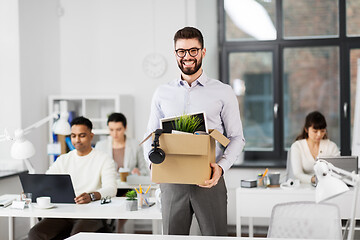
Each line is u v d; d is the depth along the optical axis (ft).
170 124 8.34
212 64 19.07
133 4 18.57
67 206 11.11
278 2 19.51
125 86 18.70
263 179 12.82
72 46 18.94
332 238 7.95
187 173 8.04
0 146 16.21
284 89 19.72
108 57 18.76
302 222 8.18
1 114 16.38
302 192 12.12
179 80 8.96
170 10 18.30
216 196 8.84
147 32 18.49
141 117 18.65
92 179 12.80
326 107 19.44
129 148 16.08
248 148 19.93
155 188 14.01
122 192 14.21
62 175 11.24
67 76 18.95
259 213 12.34
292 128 19.70
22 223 16.15
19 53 16.25
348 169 12.17
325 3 19.33
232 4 19.85
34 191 11.43
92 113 18.80
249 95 19.90
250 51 19.70
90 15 18.84
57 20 18.86
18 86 16.25
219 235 8.95
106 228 11.89
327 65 19.39
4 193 14.99
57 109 17.85
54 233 11.39
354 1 19.08
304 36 19.51
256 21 19.74
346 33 19.17
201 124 8.23
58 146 17.24
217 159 9.00
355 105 18.10
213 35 19.33
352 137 19.16
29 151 11.59
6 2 16.26
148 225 18.11
